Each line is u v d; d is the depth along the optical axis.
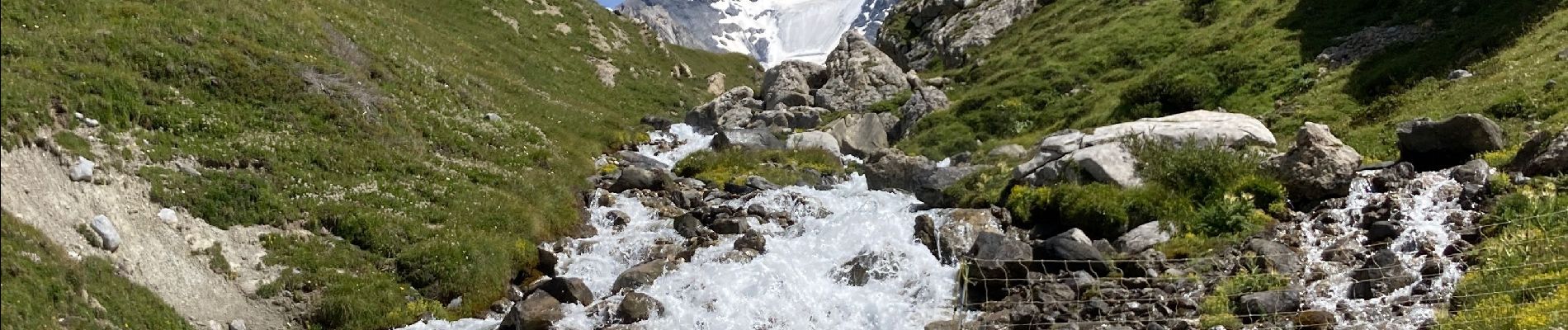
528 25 59.06
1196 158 23.47
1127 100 39.03
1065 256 20.34
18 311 15.66
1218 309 17.88
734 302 21.23
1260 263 19.30
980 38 62.38
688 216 26.53
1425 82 31.48
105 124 22.45
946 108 46.16
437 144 30.22
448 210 25.75
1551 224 17.88
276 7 35.84
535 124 37.16
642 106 54.84
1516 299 15.69
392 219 24.22
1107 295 19.08
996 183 25.92
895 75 52.12
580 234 27.38
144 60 26.17
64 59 24.61
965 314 19.56
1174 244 21.11
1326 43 39.41
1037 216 23.72
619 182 31.17
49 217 18.34
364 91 30.59
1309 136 22.75
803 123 48.44
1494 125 22.72
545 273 24.67
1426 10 38.62
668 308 21.03
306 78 29.42
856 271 22.14
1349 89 33.91
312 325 20.62
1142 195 22.77
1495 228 18.53
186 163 23.03
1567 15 31.17
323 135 27.30
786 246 24.23
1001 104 44.28
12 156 18.92
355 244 23.28
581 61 57.41
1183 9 50.78
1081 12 57.69
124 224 19.80
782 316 20.75
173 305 18.86
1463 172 21.02
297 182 24.34
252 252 21.56
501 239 24.94
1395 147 26.28
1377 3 40.81
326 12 39.53
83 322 16.58
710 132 45.25
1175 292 19.02
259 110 26.83
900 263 22.03
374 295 21.69
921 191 26.83
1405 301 16.89
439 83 36.00
